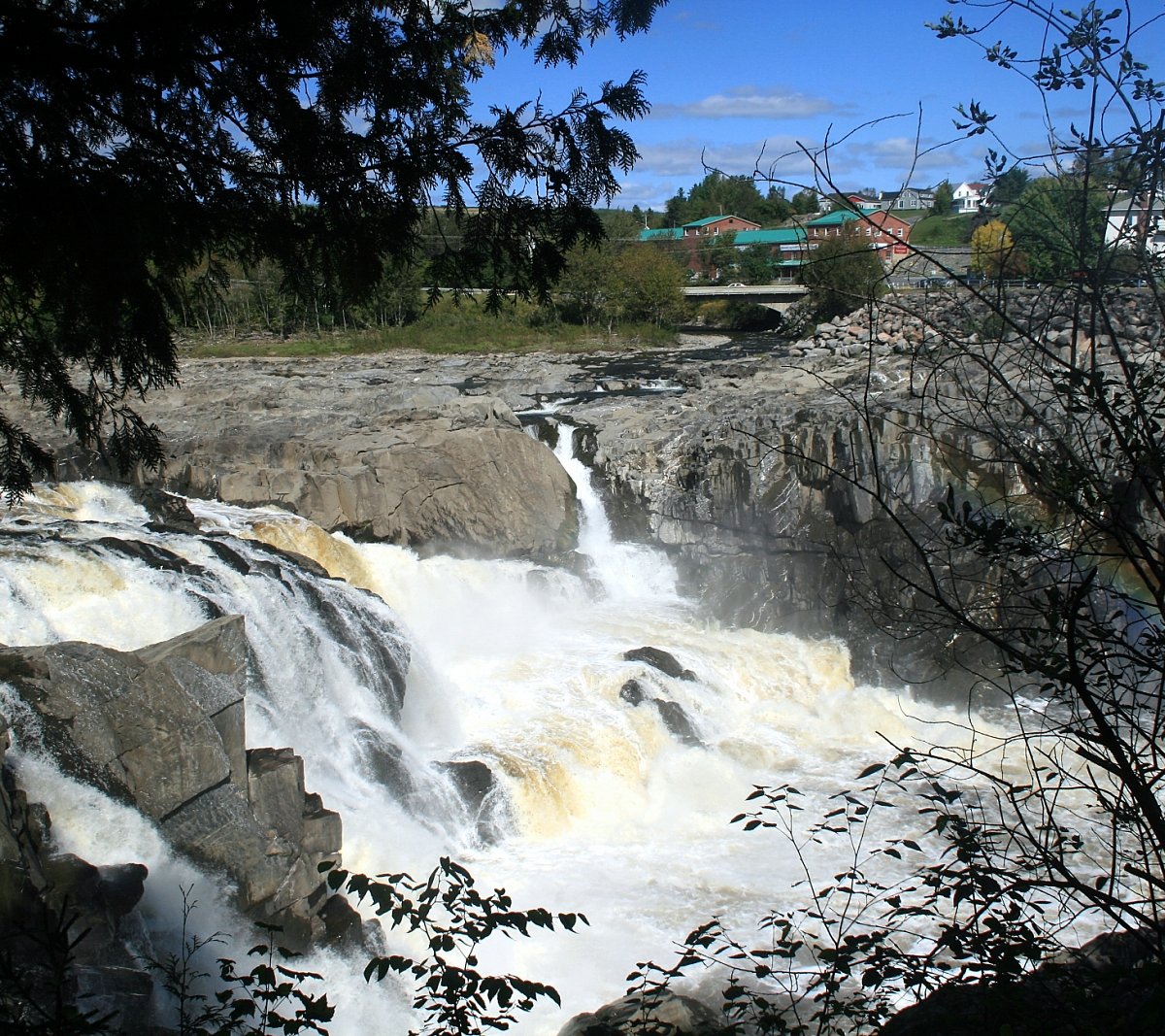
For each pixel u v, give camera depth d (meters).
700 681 17.58
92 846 8.95
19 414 20.16
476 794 13.74
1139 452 3.74
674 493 22.14
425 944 10.98
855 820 5.59
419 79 5.20
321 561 18.45
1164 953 3.93
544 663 17.62
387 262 5.93
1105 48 3.78
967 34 3.92
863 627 18.59
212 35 4.97
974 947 4.62
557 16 5.44
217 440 20.89
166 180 5.15
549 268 5.77
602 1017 7.91
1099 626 3.95
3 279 5.20
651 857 13.27
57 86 4.80
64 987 6.67
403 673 15.07
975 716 16.56
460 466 21.12
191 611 13.42
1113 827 4.20
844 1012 5.45
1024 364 4.41
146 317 5.32
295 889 10.03
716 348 45.72
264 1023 5.34
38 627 12.42
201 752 9.76
